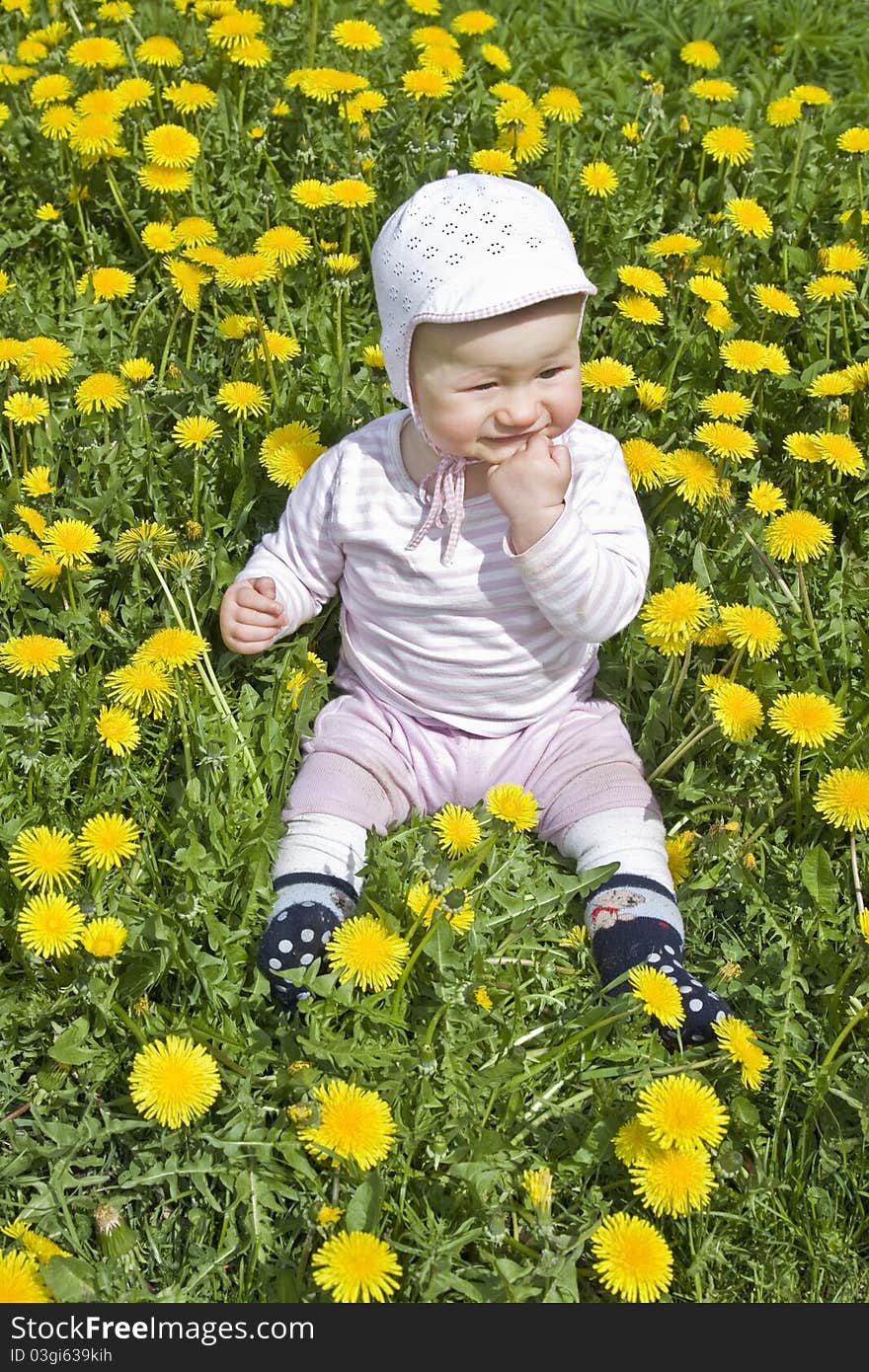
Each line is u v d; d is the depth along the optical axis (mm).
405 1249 2014
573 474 2498
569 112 3742
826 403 3148
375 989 2293
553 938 2465
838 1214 2188
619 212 3740
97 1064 2254
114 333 3422
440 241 2191
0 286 3342
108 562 3008
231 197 3775
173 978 2396
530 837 2637
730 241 3580
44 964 2340
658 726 2699
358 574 2547
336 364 3287
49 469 3064
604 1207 2127
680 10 4863
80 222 3715
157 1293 2078
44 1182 2170
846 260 3402
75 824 2541
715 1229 2133
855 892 2494
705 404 2967
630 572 2461
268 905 2383
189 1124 2098
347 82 3742
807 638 2807
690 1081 2043
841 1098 2275
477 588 2438
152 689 2473
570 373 2279
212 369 3309
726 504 2900
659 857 2459
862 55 4711
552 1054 2223
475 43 4363
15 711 2602
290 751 2594
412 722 2604
